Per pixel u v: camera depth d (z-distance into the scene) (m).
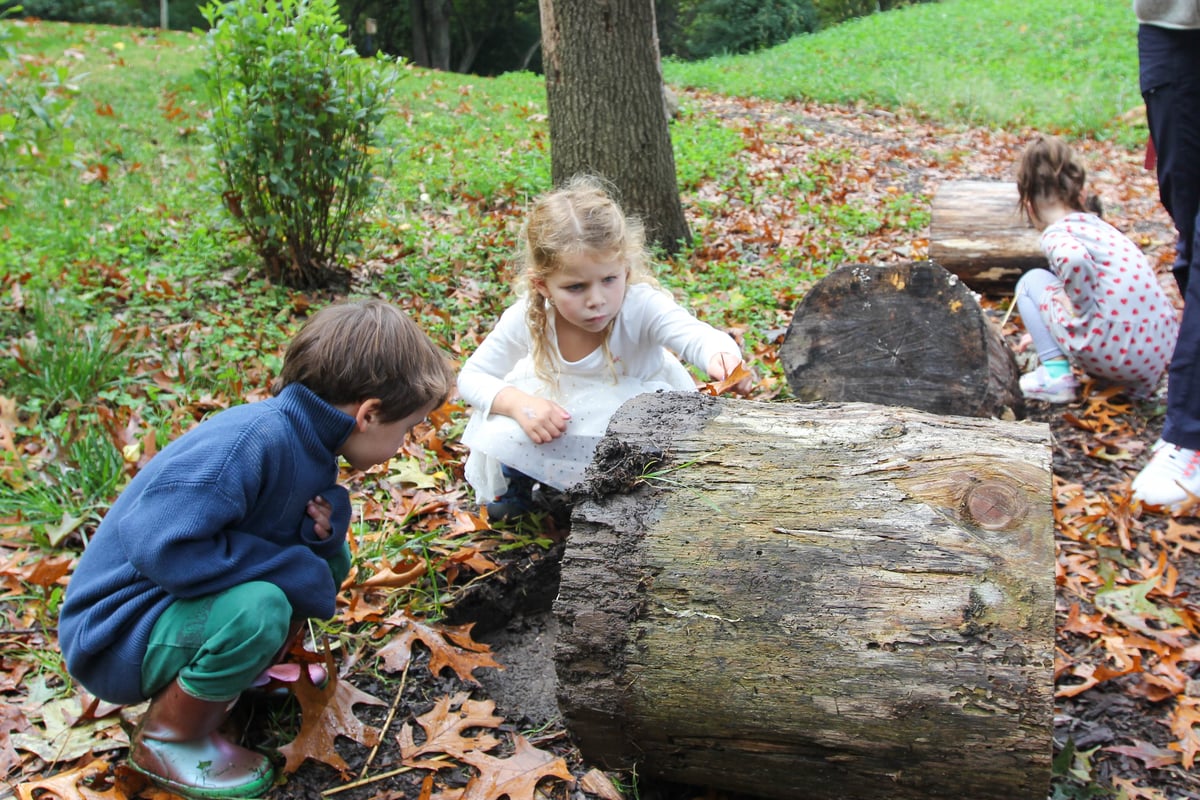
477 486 3.05
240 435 2.01
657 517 2.03
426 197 6.87
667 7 30.47
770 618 1.88
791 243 6.33
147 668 2.00
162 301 4.84
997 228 5.42
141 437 3.61
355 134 5.00
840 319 3.67
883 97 13.30
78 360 3.94
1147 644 2.62
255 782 2.11
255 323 4.66
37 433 3.66
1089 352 3.94
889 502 1.96
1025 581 1.81
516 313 2.99
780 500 2.02
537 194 6.88
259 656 1.99
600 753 2.06
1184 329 3.25
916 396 3.62
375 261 5.66
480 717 2.34
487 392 2.88
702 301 5.01
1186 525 3.21
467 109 10.63
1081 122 11.45
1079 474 3.60
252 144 4.77
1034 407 4.09
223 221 5.11
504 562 2.89
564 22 5.71
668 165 6.04
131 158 7.48
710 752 1.96
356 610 2.64
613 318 2.86
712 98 13.56
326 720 2.26
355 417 2.12
